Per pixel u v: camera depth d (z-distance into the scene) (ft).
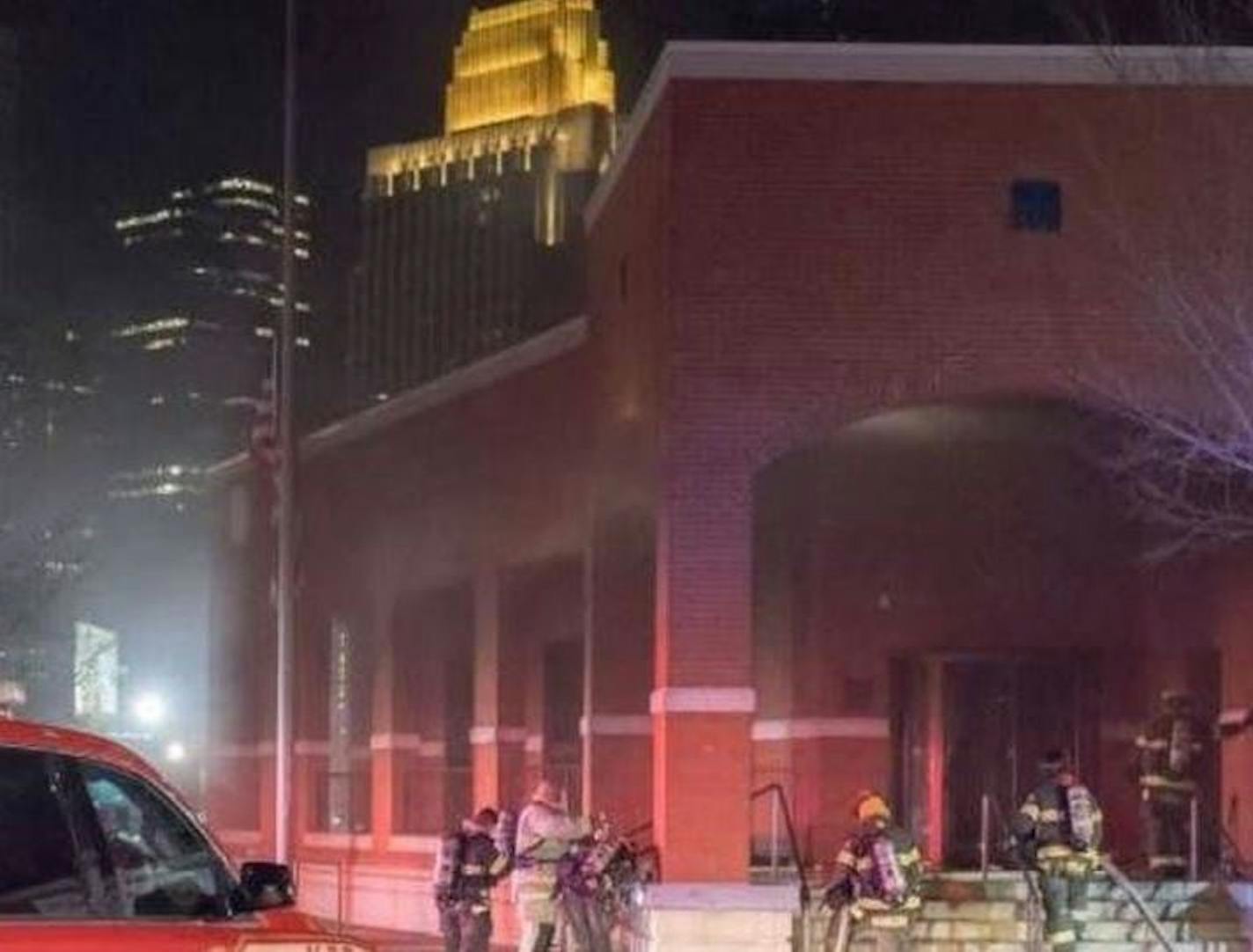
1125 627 91.30
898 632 92.63
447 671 116.16
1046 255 76.23
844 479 92.53
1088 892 74.74
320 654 127.65
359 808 123.54
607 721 93.81
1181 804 82.89
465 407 110.11
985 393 75.92
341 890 121.39
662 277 77.00
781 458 82.64
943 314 75.92
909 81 76.54
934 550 92.89
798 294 75.82
